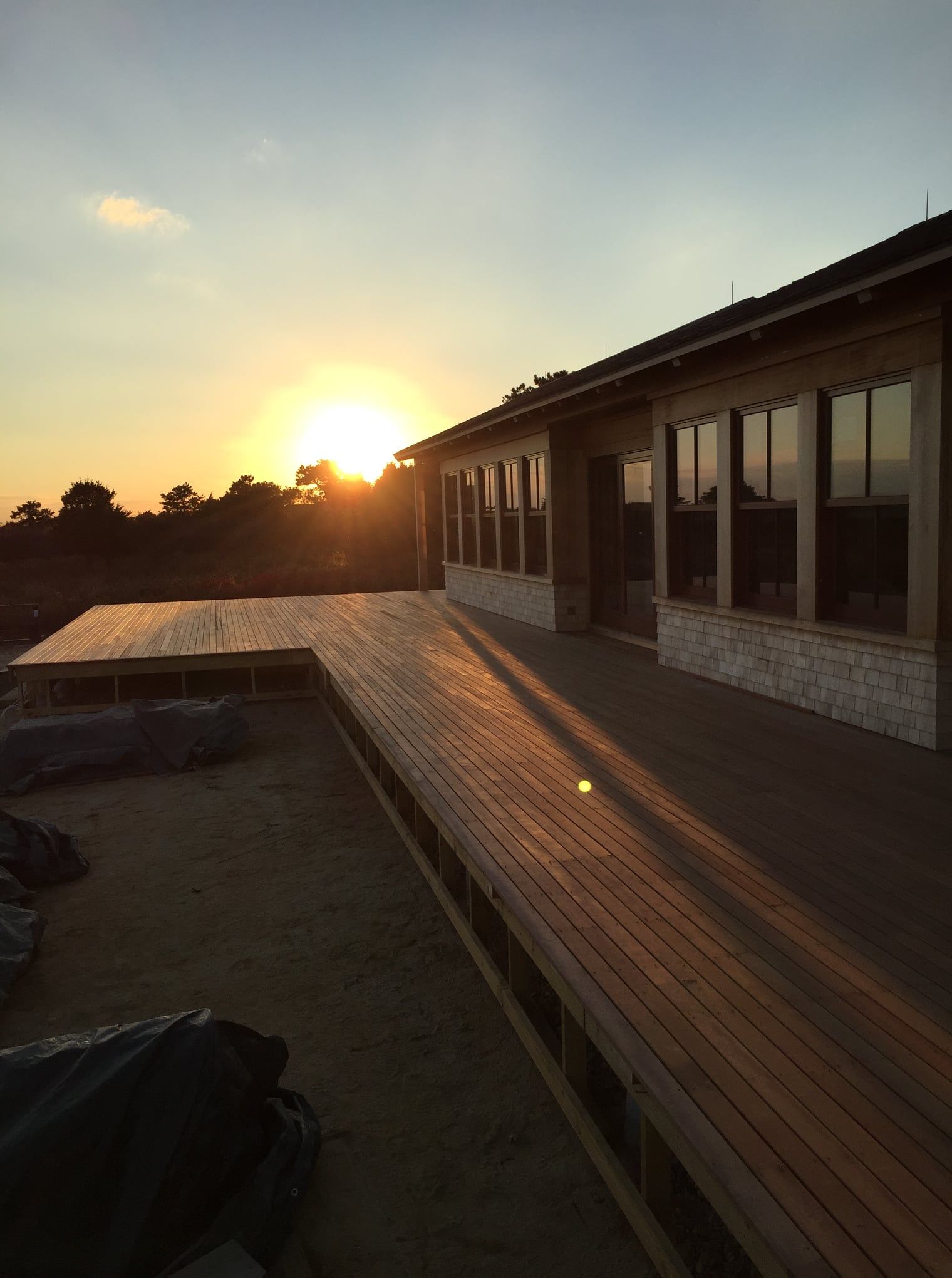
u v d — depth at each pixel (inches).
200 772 305.7
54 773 294.0
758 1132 79.4
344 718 341.7
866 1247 66.4
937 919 120.6
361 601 583.8
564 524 409.7
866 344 208.5
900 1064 89.0
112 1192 92.4
